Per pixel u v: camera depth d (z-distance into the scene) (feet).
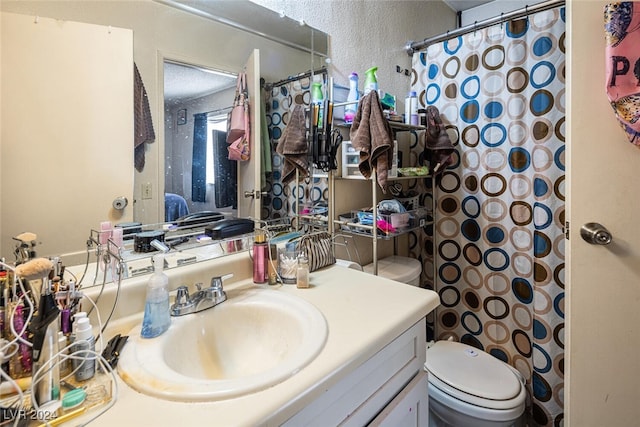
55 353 1.67
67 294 2.05
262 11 3.87
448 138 5.24
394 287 3.10
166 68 3.14
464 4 7.17
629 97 3.00
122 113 2.86
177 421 1.48
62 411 1.52
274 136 4.08
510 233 5.07
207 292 2.73
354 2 5.04
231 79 3.65
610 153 3.14
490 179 5.21
